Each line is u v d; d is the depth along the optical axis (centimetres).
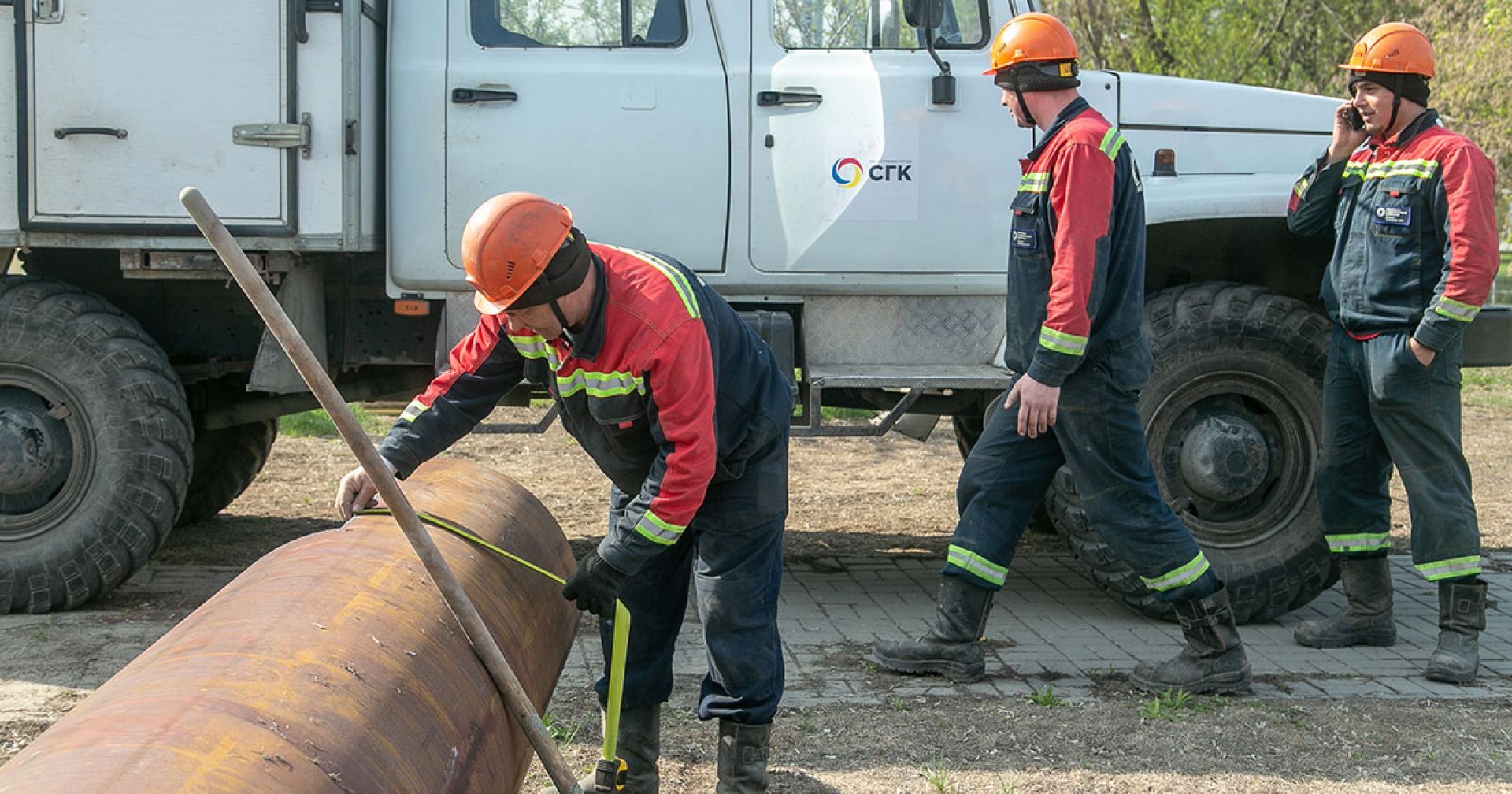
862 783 358
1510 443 1017
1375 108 458
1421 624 533
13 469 499
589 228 514
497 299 259
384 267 534
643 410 279
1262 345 522
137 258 489
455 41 511
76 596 509
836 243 518
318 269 521
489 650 249
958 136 520
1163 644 495
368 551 266
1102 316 411
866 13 523
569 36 516
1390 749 388
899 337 530
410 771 211
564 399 287
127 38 478
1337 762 378
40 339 501
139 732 187
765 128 515
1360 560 496
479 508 312
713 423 274
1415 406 457
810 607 543
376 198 510
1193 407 532
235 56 479
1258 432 527
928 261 522
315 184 485
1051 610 545
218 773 181
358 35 482
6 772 186
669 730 395
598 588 278
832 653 477
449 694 235
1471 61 1819
